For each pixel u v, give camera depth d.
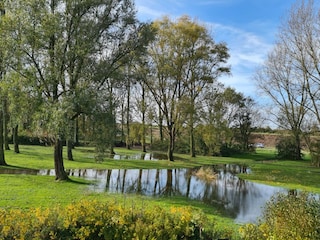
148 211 7.90
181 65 41.03
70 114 18.41
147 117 44.62
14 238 6.61
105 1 19.94
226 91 57.88
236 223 12.36
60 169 20.39
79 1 18.89
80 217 7.32
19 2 18.33
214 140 48.75
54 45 19.12
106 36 21.03
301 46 34.97
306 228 6.91
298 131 43.81
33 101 17.61
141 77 35.84
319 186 24.39
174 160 43.41
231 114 65.31
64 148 49.44
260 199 18.78
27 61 18.42
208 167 37.22
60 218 7.26
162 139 59.69
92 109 17.95
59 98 18.95
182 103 40.03
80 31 19.28
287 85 41.25
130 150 56.69
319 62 33.88
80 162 32.00
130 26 21.91
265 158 57.22
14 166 26.03
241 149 64.31
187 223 7.40
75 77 19.67
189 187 22.47
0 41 17.92
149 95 44.50
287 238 6.79
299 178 28.66
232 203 17.31
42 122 17.11
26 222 6.96
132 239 6.82
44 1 18.58
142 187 20.97
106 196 16.19
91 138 19.27
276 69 41.06
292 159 54.66
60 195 15.57
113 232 7.15
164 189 20.91
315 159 41.44
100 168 28.97
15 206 12.66
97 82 20.20
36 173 23.31
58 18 18.19
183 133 54.69
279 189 22.72
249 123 65.56
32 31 18.08
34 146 47.88
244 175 30.25
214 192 20.83
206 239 7.43
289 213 7.35
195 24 40.41
